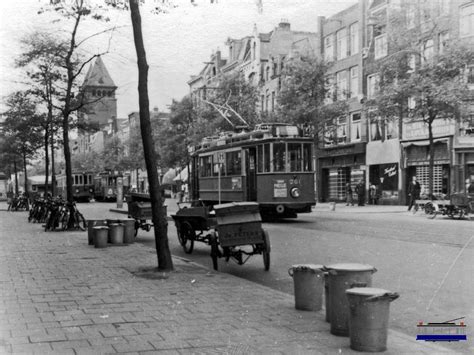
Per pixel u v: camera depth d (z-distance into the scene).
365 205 37.69
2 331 6.07
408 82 26.38
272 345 5.55
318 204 41.00
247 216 10.98
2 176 68.25
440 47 29.34
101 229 14.92
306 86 34.47
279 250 14.07
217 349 5.40
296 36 49.88
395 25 28.86
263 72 51.56
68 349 5.40
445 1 28.73
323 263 11.70
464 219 23.58
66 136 21.02
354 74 40.94
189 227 14.05
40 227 23.27
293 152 22.97
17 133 32.00
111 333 5.98
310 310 7.11
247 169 24.11
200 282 9.34
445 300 8.02
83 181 67.00
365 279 5.89
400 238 15.90
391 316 7.15
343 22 41.75
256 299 7.87
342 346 5.52
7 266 11.30
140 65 10.78
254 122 40.34
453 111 26.36
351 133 41.34
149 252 13.87
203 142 28.98
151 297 8.01
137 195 18.59
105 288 8.75
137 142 64.44
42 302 7.64
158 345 5.54
